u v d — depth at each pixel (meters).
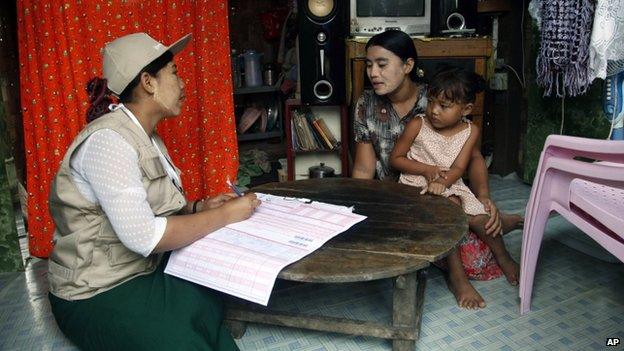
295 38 3.96
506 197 2.83
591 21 1.98
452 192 1.83
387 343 1.51
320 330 1.44
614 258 1.96
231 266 1.18
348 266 1.17
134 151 1.19
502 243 1.86
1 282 2.01
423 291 1.66
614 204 1.35
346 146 2.93
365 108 2.11
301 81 2.73
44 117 2.10
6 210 2.03
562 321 1.59
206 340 1.21
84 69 2.11
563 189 1.47
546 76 2.23
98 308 1.23
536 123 2.89
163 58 1.25
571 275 1.88
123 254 1.27
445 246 1.26
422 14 2.68
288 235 1.30
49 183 2.14
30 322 1.70
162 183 1.29
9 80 2.56
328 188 1.77
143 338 1.15
